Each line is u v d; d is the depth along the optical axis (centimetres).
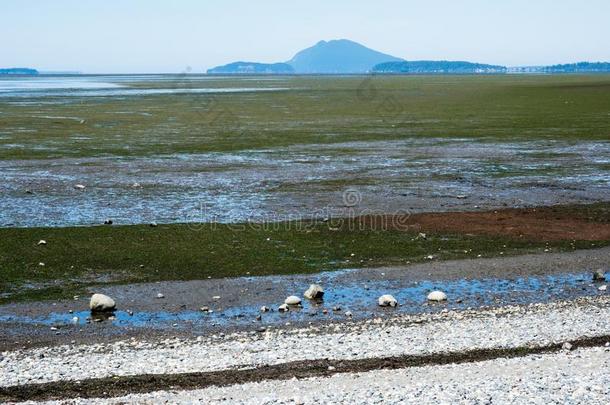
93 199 4016
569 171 4962
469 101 12106
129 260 2881
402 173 4894
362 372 1820
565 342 2025
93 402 1650
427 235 3275
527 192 4253
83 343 2067
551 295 2512
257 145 6353
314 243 3133
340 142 6562
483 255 2989
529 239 3225
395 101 12438
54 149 6009
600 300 2452
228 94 15638
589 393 1655
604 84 18088
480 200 4025
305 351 1964
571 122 8156
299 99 13412
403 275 2731
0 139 6644
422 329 2147
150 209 3772
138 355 1953
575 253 3028
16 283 2609
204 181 4578
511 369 1822
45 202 3925
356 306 2391
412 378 1770
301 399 1633
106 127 7831
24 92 16725
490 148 6103
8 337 2116
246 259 2905
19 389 1731
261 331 2159
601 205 3909
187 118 9025
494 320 2231
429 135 7069
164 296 2491
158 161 5409
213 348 2000
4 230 3278
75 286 2588
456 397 1638
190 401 1639
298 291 2552
